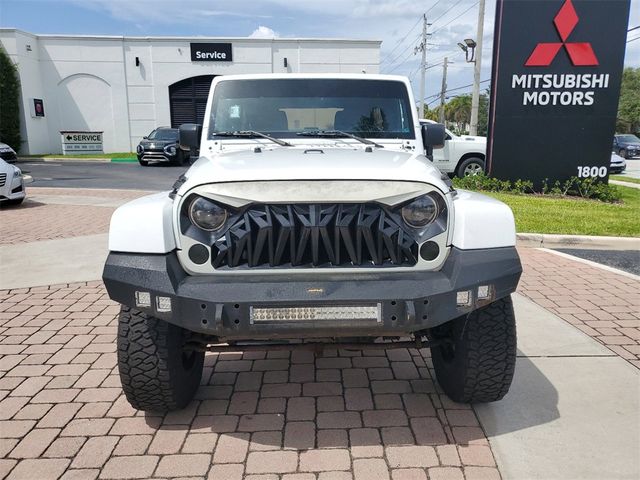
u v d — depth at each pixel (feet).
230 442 10.05
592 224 28.40
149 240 9.07
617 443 9.91
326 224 9.12
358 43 98.07
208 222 9.20
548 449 9.74
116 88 100.01
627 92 241.76
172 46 98.58
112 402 11.48
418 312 8.96
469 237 9.25
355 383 12.35
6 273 21.11
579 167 38.96
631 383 12.15
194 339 10.48
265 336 9.08
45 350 14.06
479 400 10.93
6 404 11.37
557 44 37.11
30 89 96.84
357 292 8.84
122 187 51.03
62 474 9.13
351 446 9.90
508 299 10.25
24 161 87.04
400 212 9.37
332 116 13.70
